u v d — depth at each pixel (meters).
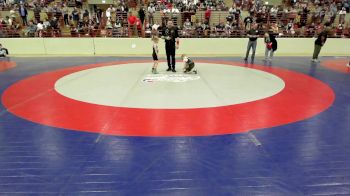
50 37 17.70
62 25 20.50
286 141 4.75
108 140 4.78
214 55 17.20
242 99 7.20
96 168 3.88
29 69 11.92
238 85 8.80
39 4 22.81
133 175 3.70
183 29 18.50
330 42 18.00
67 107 6.57
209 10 20.36
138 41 17.58
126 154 4.28
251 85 8.82
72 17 20.53
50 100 7.15
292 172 3.78
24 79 9.80
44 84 8.98
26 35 18.09
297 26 20.28
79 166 3.94
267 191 3.36
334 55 17.33
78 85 8.82
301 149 4.46
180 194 3.30
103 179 3.62
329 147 4.54
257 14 20.41
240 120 5.70
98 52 17.67
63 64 13.33
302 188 3.43
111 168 3.88
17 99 7.26
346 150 4.44
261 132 5.11
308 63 13.78
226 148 4.47
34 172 3.79
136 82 9.21
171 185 3.48
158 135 4.96
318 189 3.41
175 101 7.00
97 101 7.03
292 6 24.25
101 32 18.31
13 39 17.23
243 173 3.75
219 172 3.78
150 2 23.33
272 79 9.79
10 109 6.46
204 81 9.38
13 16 20.23
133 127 5.33
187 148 4.47
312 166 3.94
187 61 10.56
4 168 3.91
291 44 17.91
